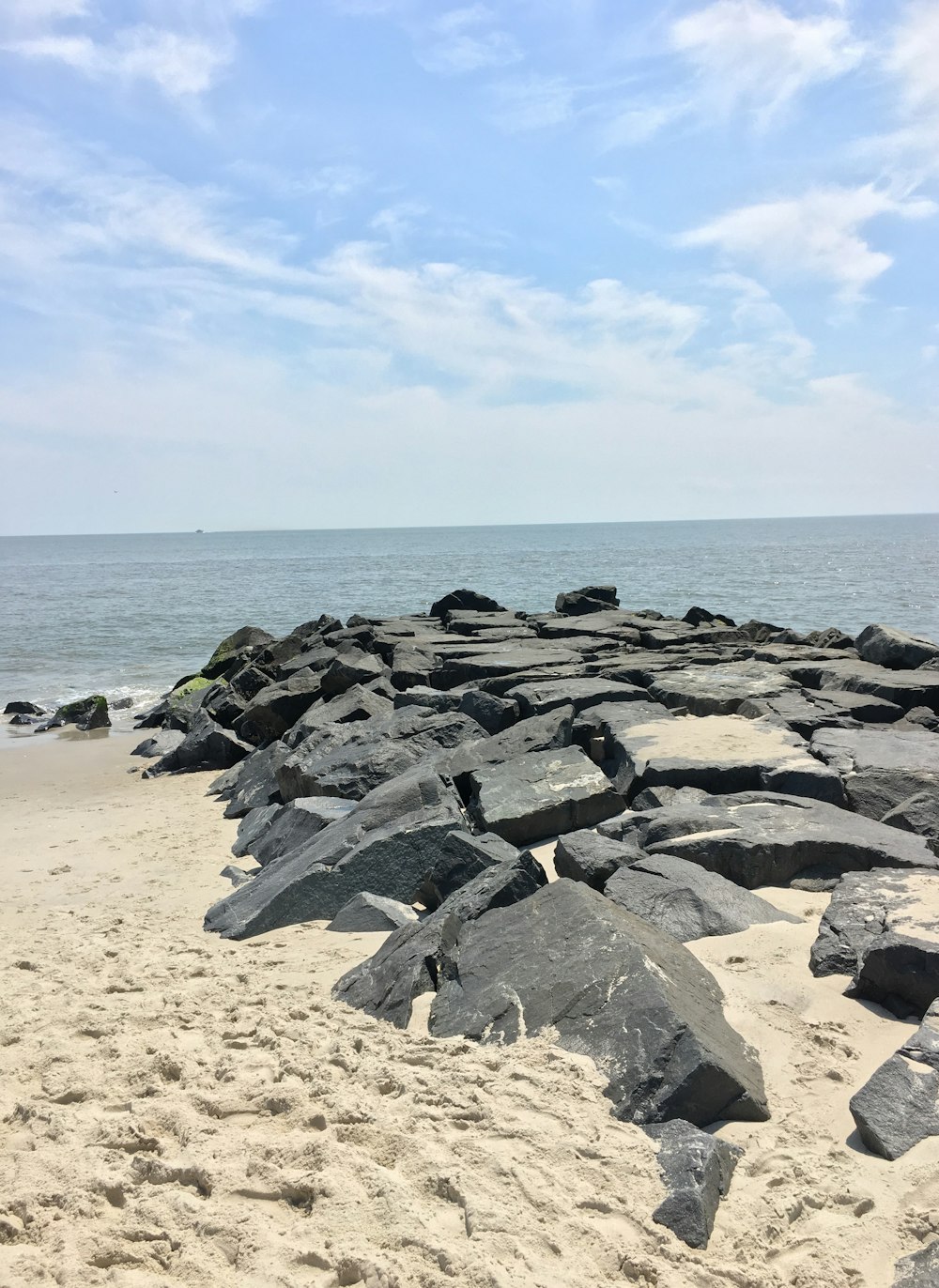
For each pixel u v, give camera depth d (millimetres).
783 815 7023
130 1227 3555
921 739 9156
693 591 45656
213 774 14664
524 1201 3547
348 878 7371
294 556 119750
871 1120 3842
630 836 7102
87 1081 4656
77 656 31469
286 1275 3266
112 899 8414
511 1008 4816
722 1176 3670
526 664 14680
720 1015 4641
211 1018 5352
